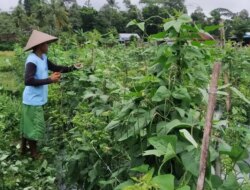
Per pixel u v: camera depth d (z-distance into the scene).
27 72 5.79
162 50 2.72
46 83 5.80
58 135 5.96
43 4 36.25
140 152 2.80
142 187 2.02
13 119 6.77
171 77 2.75
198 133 2.51
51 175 4.51
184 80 2.77
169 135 2.35
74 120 4.14
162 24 2.85
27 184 4.34
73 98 5.95
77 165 4.10
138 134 2.76
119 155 3.56
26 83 5.79
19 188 4.27
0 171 4.26
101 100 4.30
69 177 4.23
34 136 5.88
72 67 5.91
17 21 44.16
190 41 2.73
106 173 3.76
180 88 2.63
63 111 6.02
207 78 2.79
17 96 10.16
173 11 2.73
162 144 2.33
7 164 4.46
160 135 2.46
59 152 5.53
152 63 2.94
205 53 2.88
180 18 2.59
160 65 2.83
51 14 33.97
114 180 3.18
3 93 9.03
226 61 4.73
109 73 4.50
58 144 5.64
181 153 2.34
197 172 2.26
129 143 2.89
